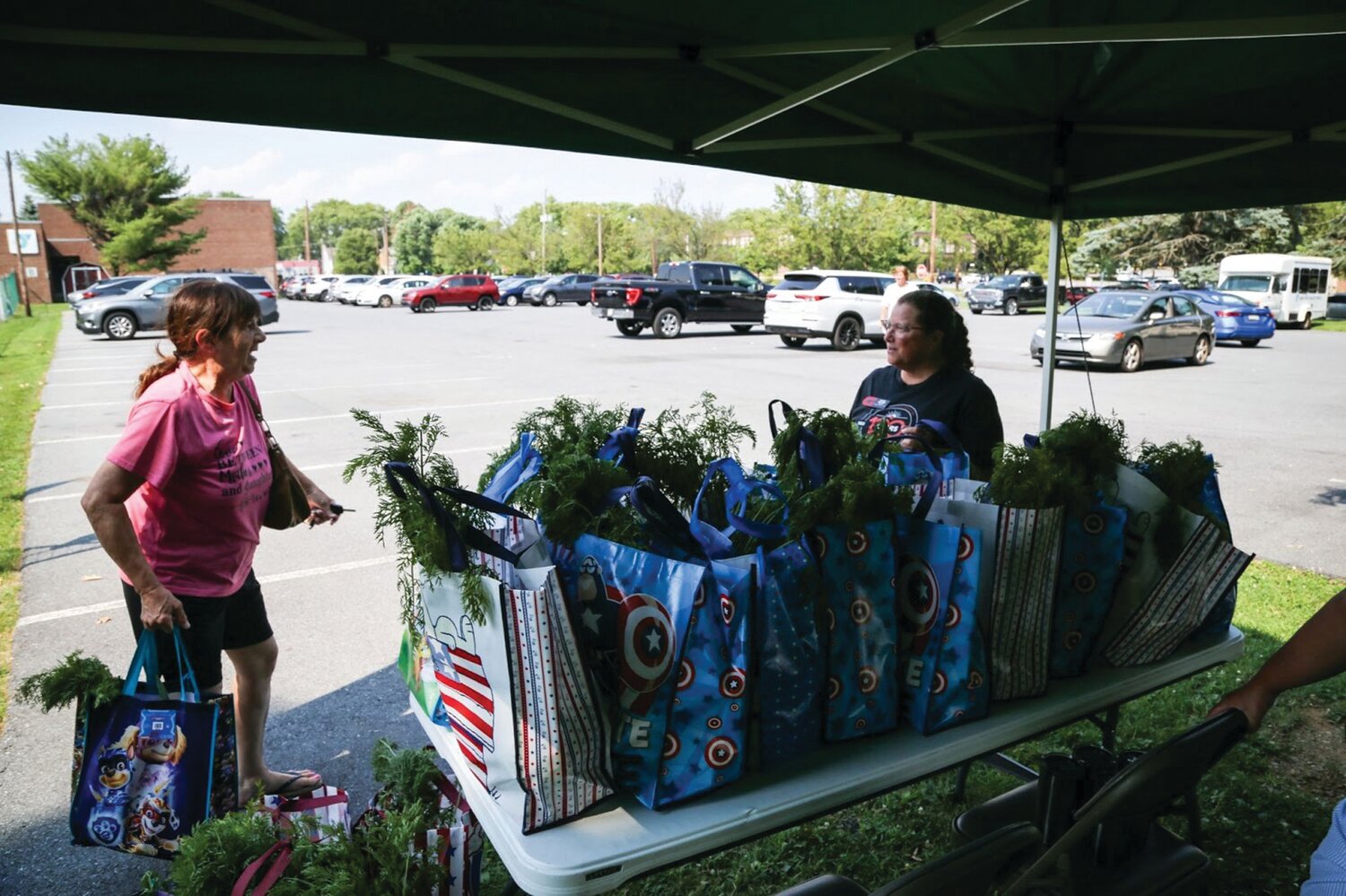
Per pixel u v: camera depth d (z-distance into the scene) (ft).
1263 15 7.98
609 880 4.79
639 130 10.23
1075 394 41.91
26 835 9.74
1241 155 12.30
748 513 5.75
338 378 46.52
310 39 7.43
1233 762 10.69
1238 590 16.26
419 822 6.59
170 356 8.38
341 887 5.99
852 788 5.49
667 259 207.92
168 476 7.75
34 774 10.91
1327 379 47.85
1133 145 12.82
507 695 4.94
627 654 5.16
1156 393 42.52
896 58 8.34
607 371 48.32
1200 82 10.44
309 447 29.30
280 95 7.94
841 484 5.62
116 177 157.99
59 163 156.87
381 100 8.64
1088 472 6.97
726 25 8.20
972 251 196.13
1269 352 66.13
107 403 38.81
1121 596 7.07
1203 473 7.29
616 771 5.27
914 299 10.52
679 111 10.05
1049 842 6.13
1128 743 11.16
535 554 5.48
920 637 6.02
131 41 6.84
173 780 7.42
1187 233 129.29
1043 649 6.50
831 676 5.71
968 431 10.33
